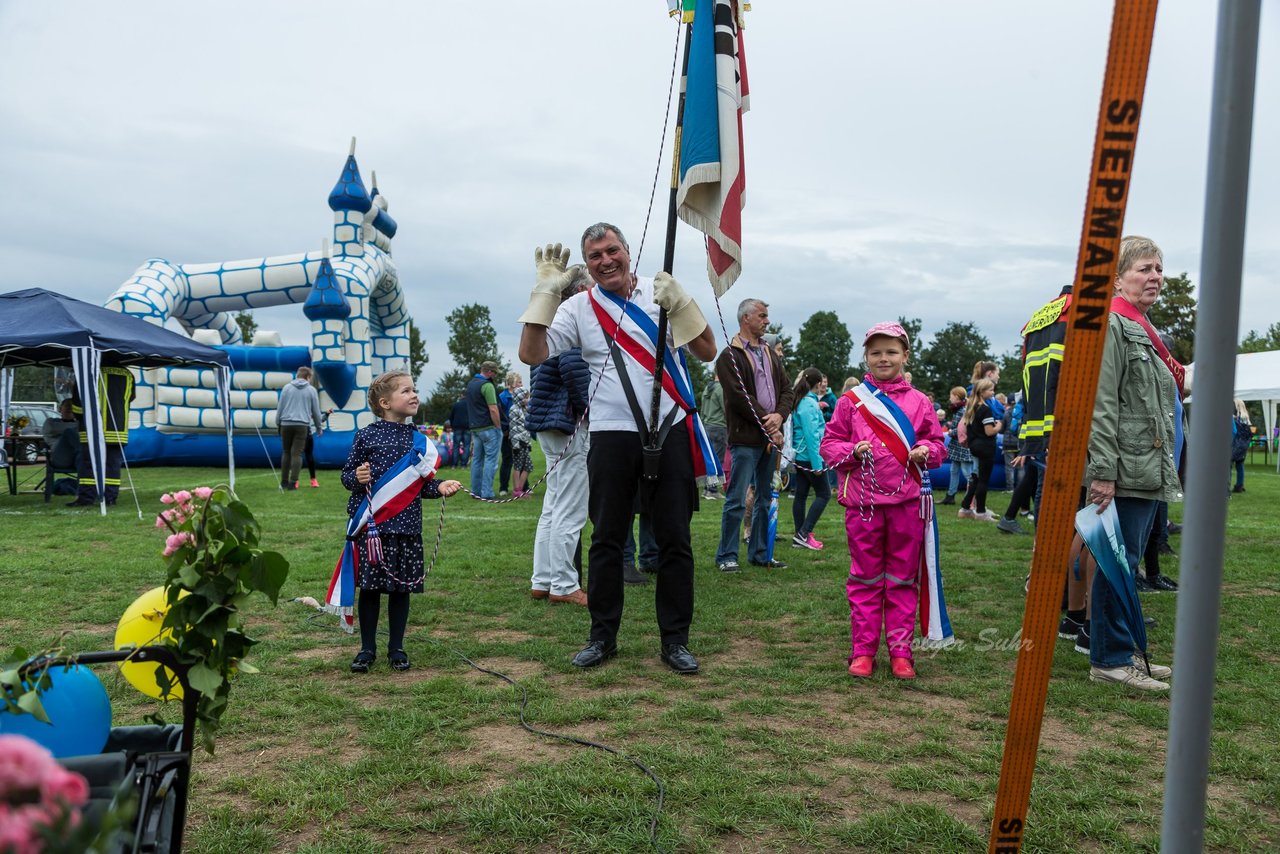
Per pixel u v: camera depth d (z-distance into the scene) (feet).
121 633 7.60
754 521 22.11
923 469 13.28
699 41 12.09
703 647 14.43
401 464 13.10
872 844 7.66
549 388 17.70
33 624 15.61
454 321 225.76
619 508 13.52
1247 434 49.03
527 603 17.75
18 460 41.45
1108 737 10.34
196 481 50.39
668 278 12.59
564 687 12.25
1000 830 5.41
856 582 13.25
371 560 12.76
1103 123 4.63
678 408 13.41
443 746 9.87
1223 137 4.02
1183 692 4.21
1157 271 12.85
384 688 12.12
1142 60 4.58
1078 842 7.71
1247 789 8.84
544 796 8.47
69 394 38.65
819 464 24.81
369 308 68.39
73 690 5.74
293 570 20.95
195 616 5.79
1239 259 4.02
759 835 7.82
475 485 39.83
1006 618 16.58
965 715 11.10
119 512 33.55
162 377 64.03
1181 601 4.22
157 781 5.16
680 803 8.41
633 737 10.24
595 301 13.65
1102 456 12.14
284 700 11.56
